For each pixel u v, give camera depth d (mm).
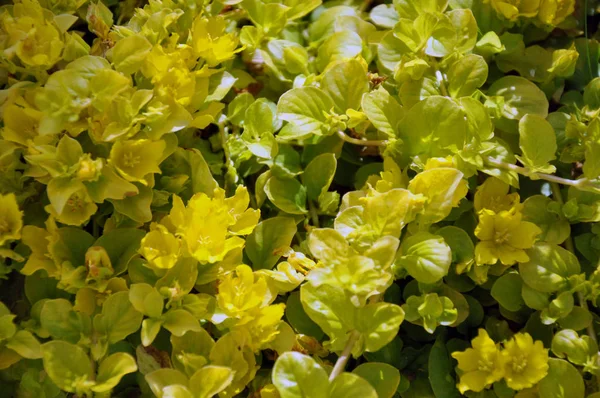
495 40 455
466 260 425
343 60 448
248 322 409
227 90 445
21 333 403
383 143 440
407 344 437
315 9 502
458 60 446
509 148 444
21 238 413
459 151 430
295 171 451
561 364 408
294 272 417
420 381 426
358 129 453
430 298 413
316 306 403
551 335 425
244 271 409
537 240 433
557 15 471
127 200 416
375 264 397
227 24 482
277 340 414
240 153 450
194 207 410
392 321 396
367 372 402
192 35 438
